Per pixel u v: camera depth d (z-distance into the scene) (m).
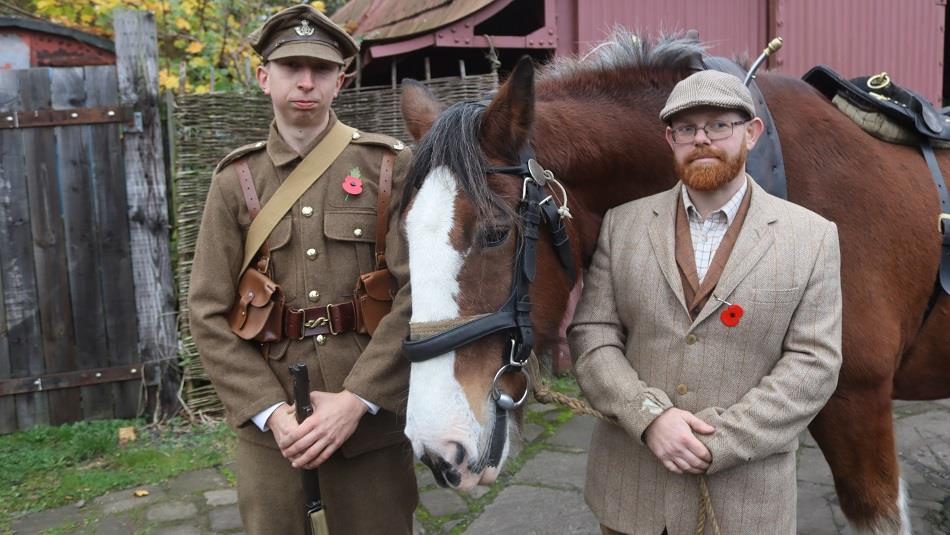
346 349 1.76
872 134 2.09
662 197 1.66
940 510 2.96
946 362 2.21
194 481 3.32
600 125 1.84
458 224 1.44
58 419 3.88
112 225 3.86
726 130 1.47
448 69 5.05
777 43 1.91
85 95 3.79
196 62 5.21
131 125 3.82
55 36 4.77
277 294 1.73
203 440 3.75
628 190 1.90
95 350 3.90
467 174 1.46
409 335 1.61
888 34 5.27
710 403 1.52
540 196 1.57
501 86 1.65
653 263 1.58
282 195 1.75
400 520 1.87
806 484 3.22
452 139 1.50
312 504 1.67
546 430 3.83
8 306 3.76
